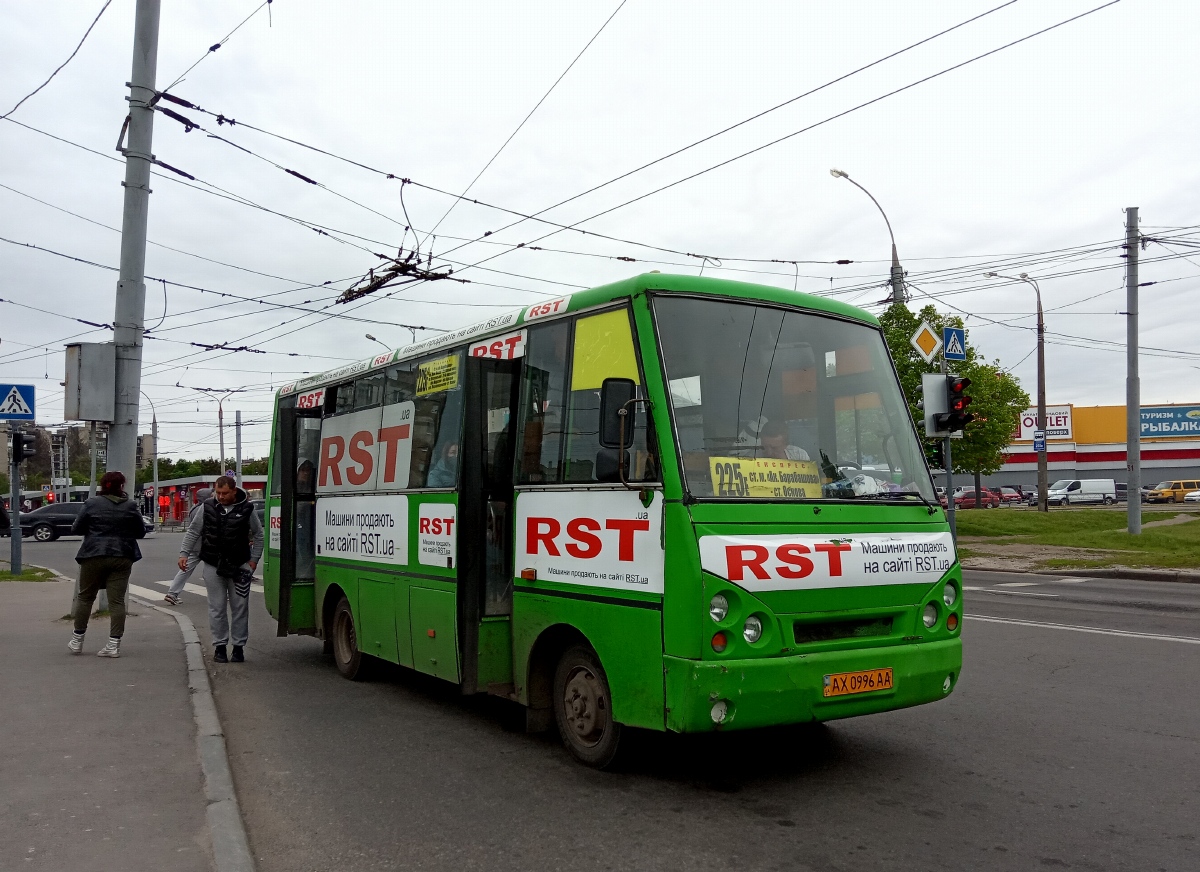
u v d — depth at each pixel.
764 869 4.30
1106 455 69.12
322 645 11.19
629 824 4.91
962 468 30.83
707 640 4.87
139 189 12.02
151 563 25.45
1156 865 4.28
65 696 7.67
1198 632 10.99
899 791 5.38
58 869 4.20
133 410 11.96
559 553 5.89
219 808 4.98
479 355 6.91
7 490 69.81
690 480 5.09
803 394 5.79
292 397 10.47
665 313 5.46
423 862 4.45
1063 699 7.59
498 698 8.16
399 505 7.81
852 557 5.33
